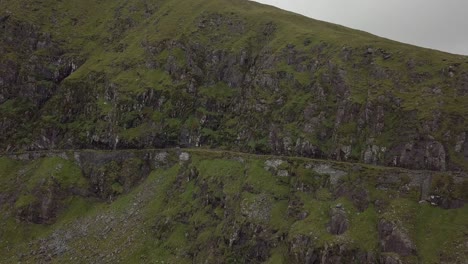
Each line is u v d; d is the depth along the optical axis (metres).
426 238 109.56
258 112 171.88
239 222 131.88
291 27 198.62
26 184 178.62
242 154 157.00
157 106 192.25
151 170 174.88
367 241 111.56
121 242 146.00
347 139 143.38
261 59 189.62
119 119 191.75
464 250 103.75
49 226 166.00
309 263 113.62
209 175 153.38
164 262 135.50
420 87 143.38
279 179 140.50
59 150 191.50
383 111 141.88
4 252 156.75
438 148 127.25
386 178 125.12
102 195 174.00
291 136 155.88
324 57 170.00
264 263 121.19
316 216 123.00
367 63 158.75
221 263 127.19
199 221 142.00
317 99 159.12
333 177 132.12
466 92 136.25
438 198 116.56
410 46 165.88
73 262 143.50
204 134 180.00
